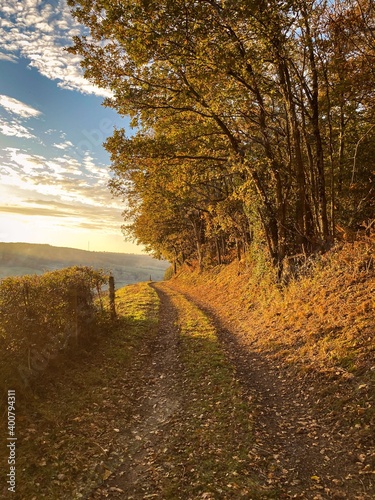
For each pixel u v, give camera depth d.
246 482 4.89
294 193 18.47
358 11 13.98
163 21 12.23
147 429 6.78
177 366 10.61
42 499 4.59
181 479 5.06
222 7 11.69
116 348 11.66
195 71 14.06
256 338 12.85
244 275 25.73
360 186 19.28
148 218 41.72
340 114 19.88
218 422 6.70
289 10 12.63
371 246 12.59
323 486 4.78
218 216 26.86
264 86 16.33
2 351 6.82
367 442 5.46
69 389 7.82
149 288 38.91
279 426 6.57
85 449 5.82
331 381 7.62
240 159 17.16
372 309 9.49
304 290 13.92
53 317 8.91
